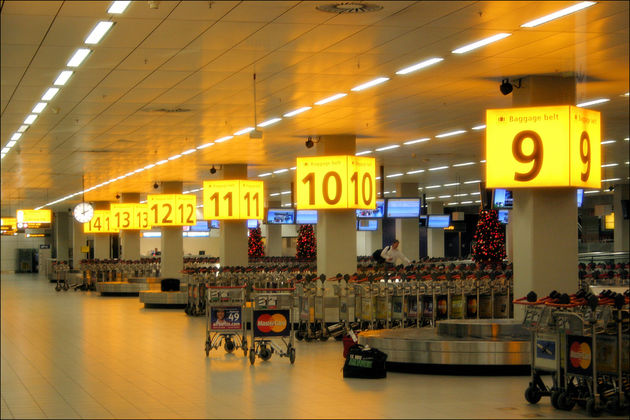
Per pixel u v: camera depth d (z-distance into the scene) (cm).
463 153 2389
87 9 913
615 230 3441
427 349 1117
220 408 870
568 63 1207
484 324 1176
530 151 1217
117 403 907
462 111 1642
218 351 1360
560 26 1004
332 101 1509
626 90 1427
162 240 2925
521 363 1094
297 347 1410
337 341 1502
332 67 1228
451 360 1105
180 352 1354
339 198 1748
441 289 1427
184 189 3678
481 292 1463
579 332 863
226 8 913
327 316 1788
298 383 1030
